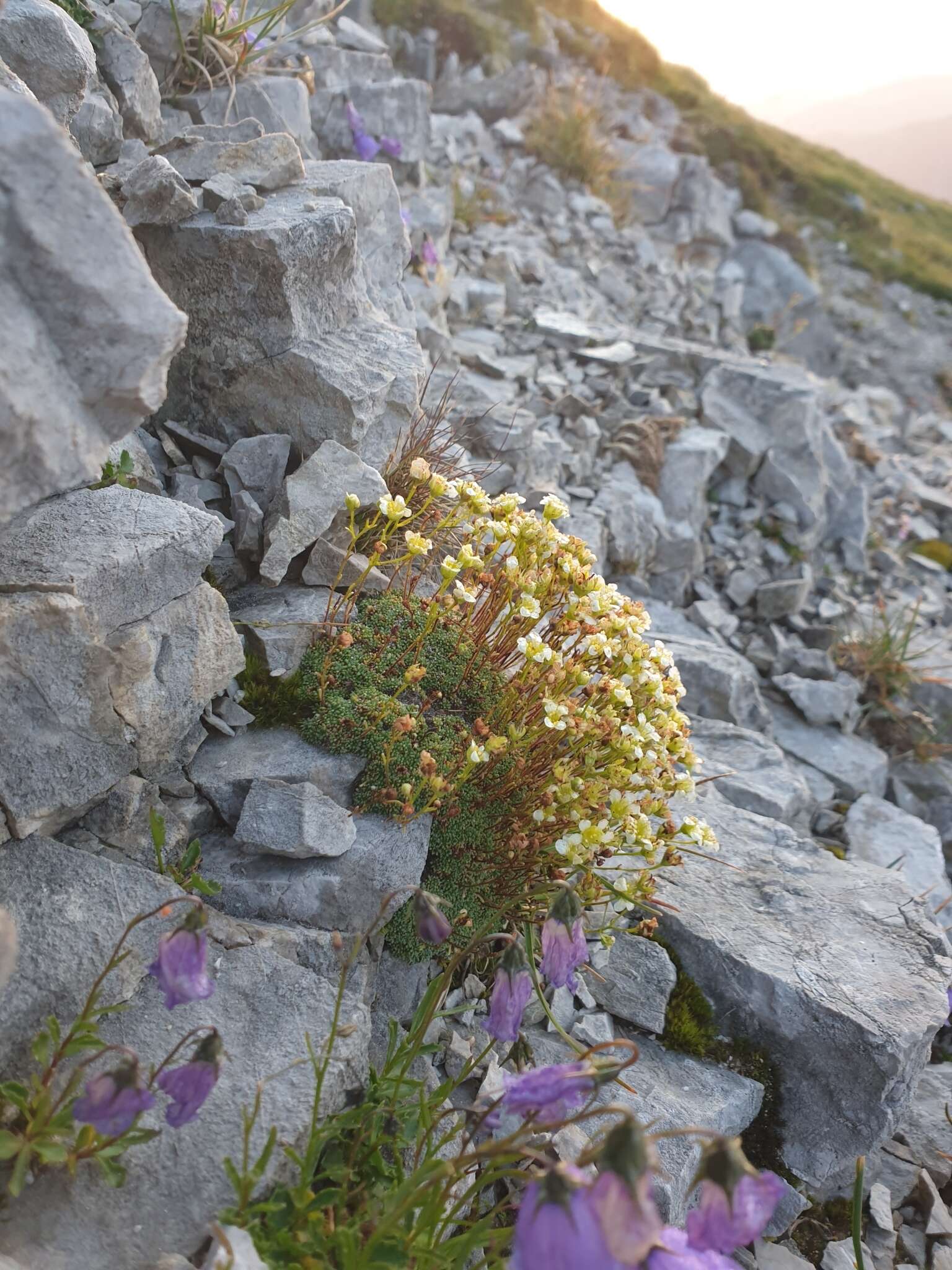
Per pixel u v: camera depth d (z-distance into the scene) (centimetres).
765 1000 31
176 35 50
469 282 74
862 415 106
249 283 35
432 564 38
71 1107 19
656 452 66
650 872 33
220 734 31
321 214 36
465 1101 27
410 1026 28
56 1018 21
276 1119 21
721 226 129
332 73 72
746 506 70
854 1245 23
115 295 18
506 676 34
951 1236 31
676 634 57
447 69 116
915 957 33
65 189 18
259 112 53
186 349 37
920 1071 31
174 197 35
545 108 112
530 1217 14
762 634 64
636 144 126
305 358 36
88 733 25
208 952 25
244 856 28
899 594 74
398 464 40
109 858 26
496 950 30
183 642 27
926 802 58
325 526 34
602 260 98
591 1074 17
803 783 46
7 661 23
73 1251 19
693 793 30
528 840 29
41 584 24
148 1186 20
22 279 18
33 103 18
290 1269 19
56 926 23
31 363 18
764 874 37
